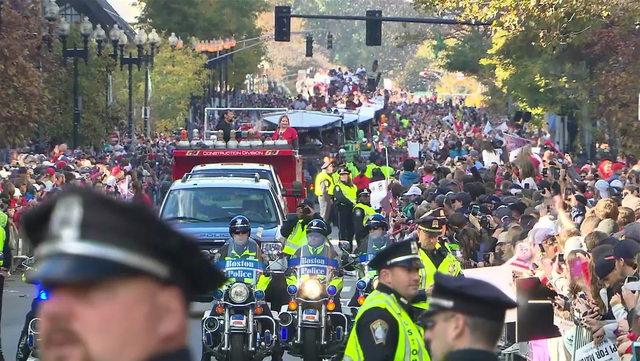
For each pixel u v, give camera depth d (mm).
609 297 31422
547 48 103625
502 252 44375
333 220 107312
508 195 71812
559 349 33500
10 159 122938
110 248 5594
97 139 155125
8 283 74500
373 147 188750
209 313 43250
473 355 12969
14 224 73250
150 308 5699
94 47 156250
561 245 36562
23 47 109188
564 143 170500
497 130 193375
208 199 64500
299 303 42281
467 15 94875
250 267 42469
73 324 5598
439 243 34312
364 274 44188
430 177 91812
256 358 42625
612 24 104250
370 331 21703
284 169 93125
